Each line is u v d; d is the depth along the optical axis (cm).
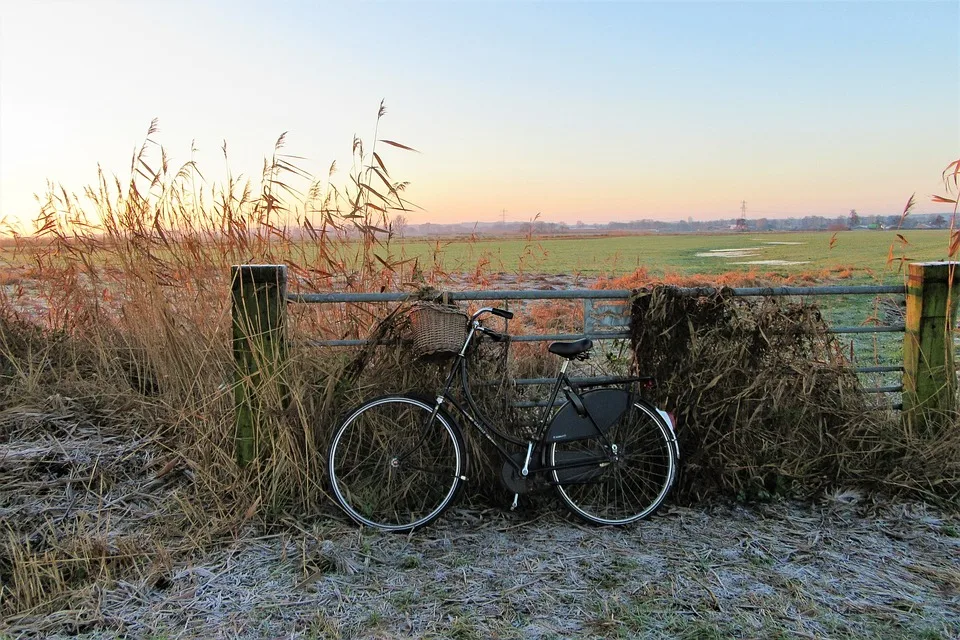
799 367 463
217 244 542
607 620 312
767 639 299
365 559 372
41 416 507
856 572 360
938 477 453
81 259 591
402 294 450
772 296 477
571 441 425
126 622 313
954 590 342
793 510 437
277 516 410
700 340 464
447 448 440
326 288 514
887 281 559
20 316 621
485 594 336
